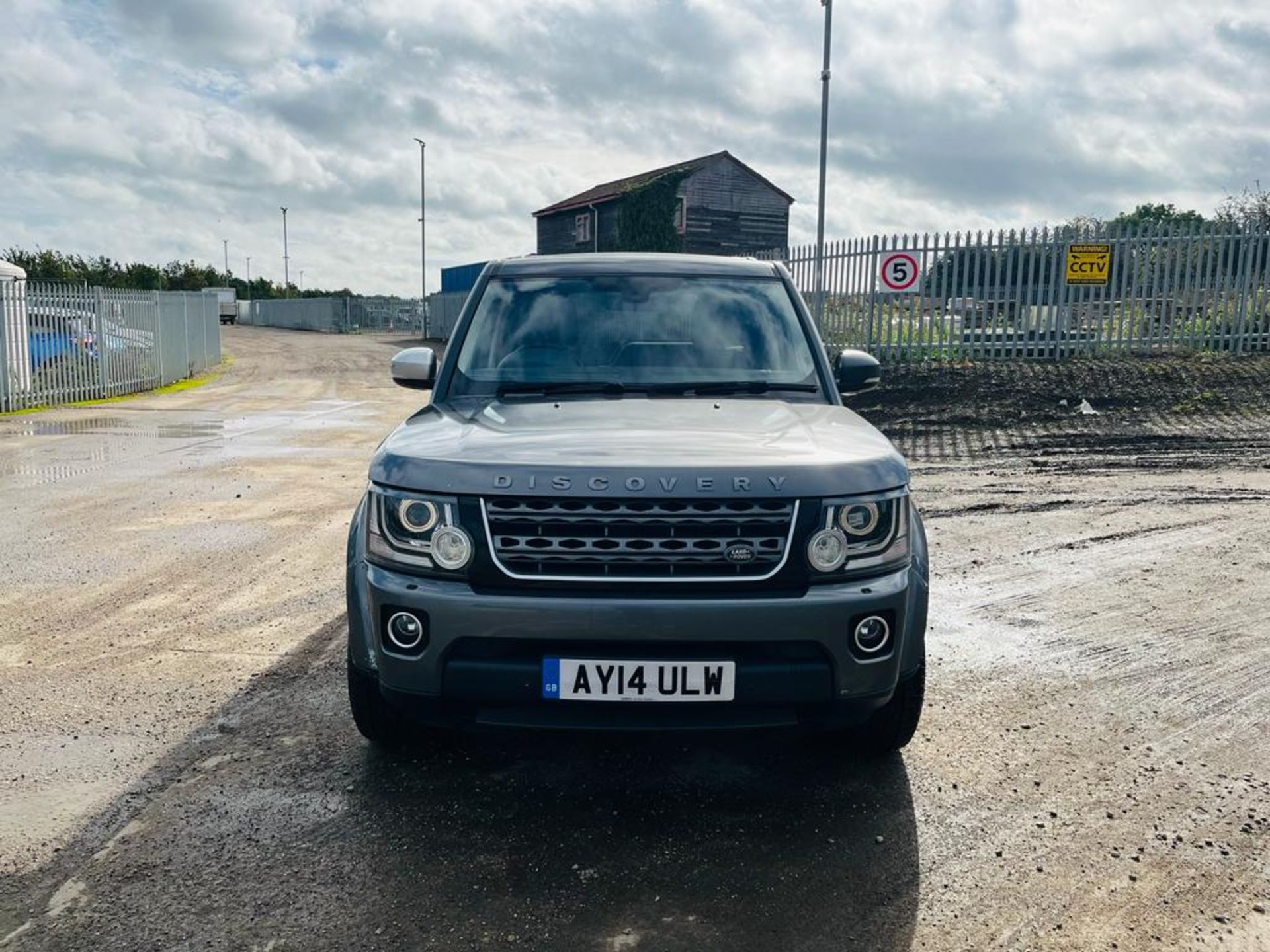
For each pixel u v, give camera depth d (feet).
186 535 24.32
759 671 9.76
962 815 10.93
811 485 9.90
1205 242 57.21
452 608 9.73
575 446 10.32
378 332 212.84
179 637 16.76
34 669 15.20
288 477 33.04
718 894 9.36
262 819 10.69
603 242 148.05
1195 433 40.42
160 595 19.17
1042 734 13.08
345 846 10.18
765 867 9.85
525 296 14.49
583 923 8.88
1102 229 58.54
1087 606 18.92
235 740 12.69
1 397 55.77
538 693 9.82
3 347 56.08
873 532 10.18
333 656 15.81
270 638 16.71
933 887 9.52
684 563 9.75
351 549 11.17
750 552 9.77
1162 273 57.93
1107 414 44.83
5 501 28.68
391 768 11.95
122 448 40.32
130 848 10.11
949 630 17.47
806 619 9.72
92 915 8.95
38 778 11.60
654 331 13.97
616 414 11.78
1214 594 19.67
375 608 10.18
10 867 9.71
